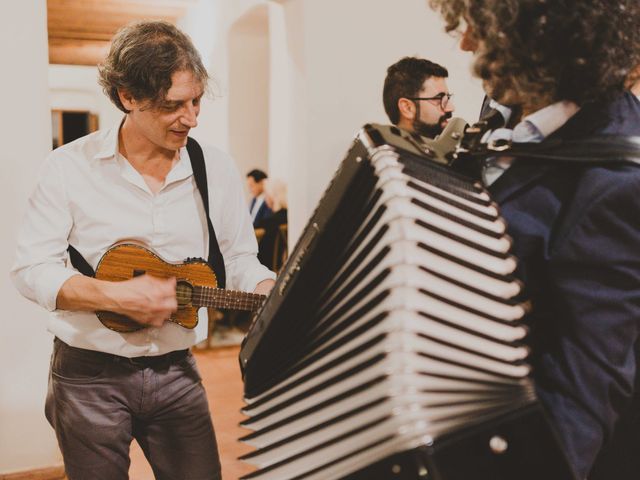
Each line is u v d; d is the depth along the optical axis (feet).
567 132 3.28
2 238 10.28
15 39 10.21
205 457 6.23
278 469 3.33
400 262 2.84
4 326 10.37
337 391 3.08
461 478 2.73
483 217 3.11
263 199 23.11
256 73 26.12
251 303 6.09
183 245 6.06
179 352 6.05
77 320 5.73
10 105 10.23
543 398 3.18
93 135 5.91
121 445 5.89
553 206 3.22
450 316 2.86
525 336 3.10
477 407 2.83
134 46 5.41
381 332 2.83
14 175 10.32
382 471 2.79
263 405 3.47
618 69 3.15
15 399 10.48
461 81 13.70
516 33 3.10
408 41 13.39
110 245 5.86
